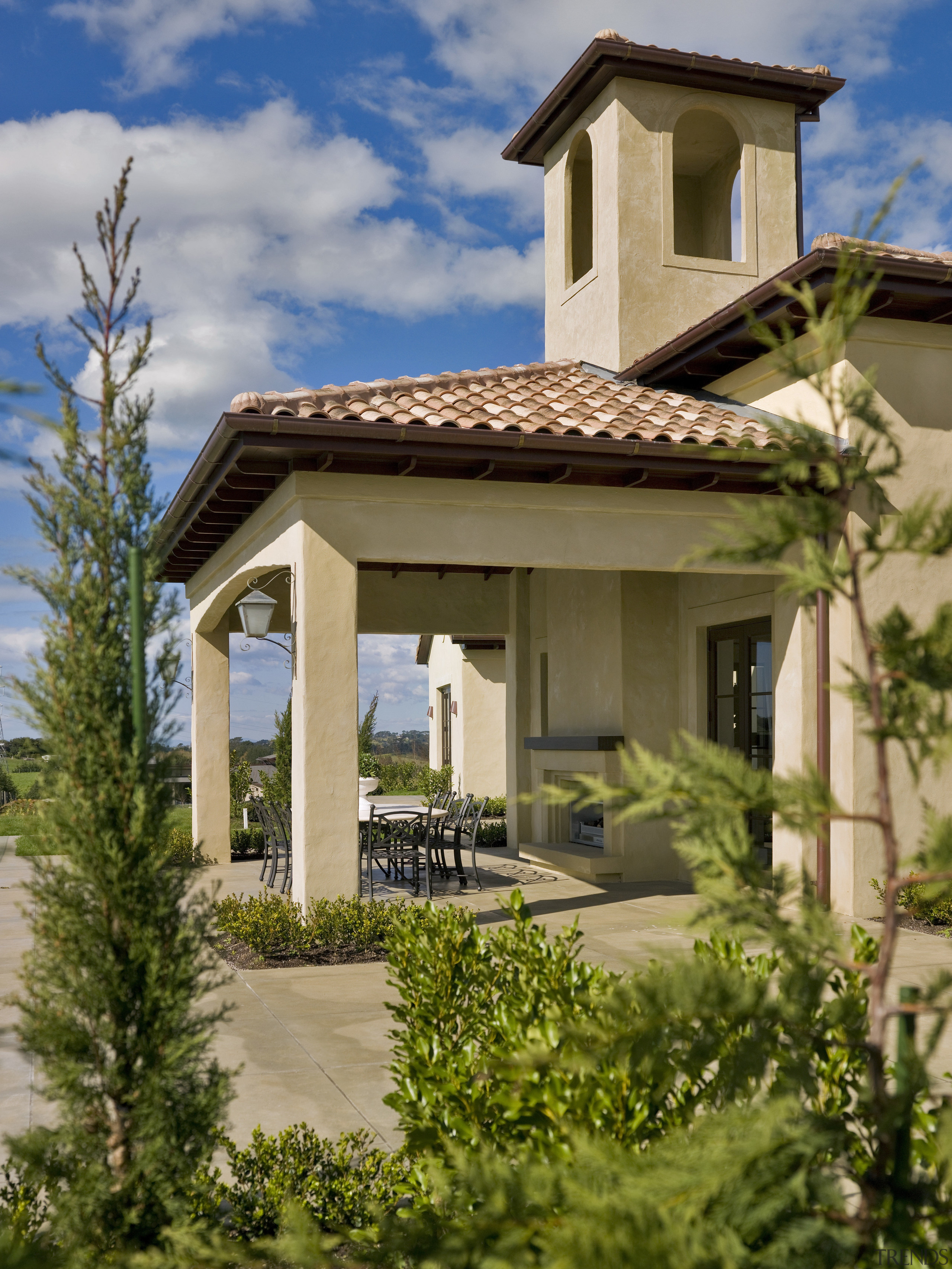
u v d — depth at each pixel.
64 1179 3.11
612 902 11.74
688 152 15.49
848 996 2.66
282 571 12.85
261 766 27.00
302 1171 3.96
